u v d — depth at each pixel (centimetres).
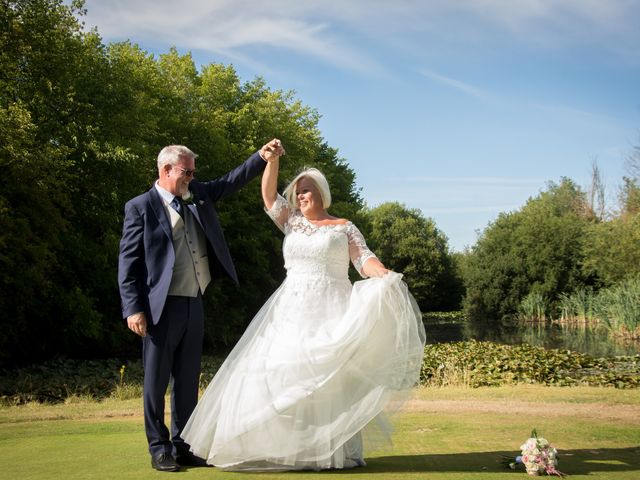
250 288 3114
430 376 1305
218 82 3241
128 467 396
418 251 6494
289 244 432
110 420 695
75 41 2105
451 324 4475
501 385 1151
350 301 401
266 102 3369
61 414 766
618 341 2703
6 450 469
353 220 4100
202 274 431
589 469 386
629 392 927
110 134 2064
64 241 2058
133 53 2898
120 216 2144
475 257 5297
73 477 367
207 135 2803
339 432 376
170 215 426
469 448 457
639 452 444
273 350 399
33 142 1691
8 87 1869
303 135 3506
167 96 2778
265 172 461
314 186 446
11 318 1870
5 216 1638
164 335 412
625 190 3719
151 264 412
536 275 4791
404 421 595
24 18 1920
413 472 375
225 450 385
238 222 3084
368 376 386
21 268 1741
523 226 4981
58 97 1952
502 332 3503
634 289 3092
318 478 361
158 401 405
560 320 4416
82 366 1728
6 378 1512
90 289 2127
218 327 2759
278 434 380
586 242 4119
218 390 409
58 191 1788
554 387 1055
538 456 365
